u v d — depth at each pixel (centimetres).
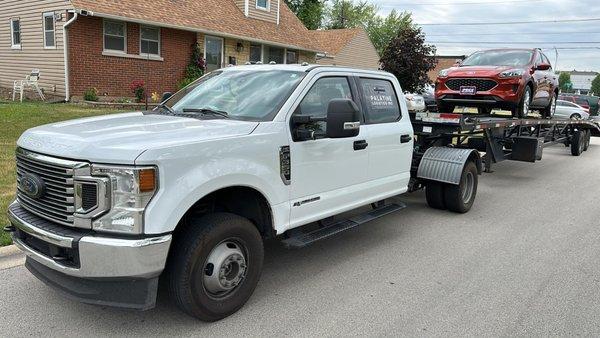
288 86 462
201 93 504
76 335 361
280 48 2423
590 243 620
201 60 1973
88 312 396
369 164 540
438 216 736
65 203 342
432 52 2448
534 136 1120
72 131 372
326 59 3256
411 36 2402
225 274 387
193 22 1908
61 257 346
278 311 411
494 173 1176
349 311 414
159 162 332
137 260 327
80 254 329
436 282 481
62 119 1225
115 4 1658
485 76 984
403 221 704
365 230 654
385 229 661
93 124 401
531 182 1060
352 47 3547
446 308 424
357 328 385
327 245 588
